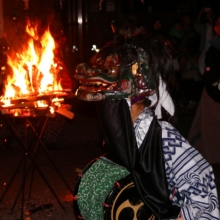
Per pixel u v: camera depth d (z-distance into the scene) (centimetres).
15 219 455
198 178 229
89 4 1365
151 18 1412
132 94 238
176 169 231
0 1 826
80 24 1293
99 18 1376
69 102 973
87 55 1299
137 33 250
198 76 990
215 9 1301
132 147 230
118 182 237
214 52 563
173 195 230
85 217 253
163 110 253
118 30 250
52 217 458
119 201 236
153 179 227
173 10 1418
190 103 994
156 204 226
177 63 981
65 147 725
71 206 482
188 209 228
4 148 696
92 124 853
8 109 413
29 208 479
